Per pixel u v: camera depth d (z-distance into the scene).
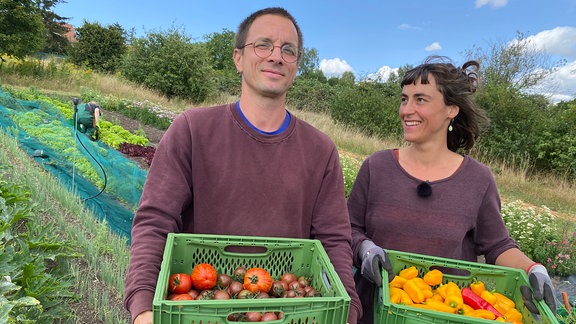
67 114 12.76
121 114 15.20
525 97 15.38
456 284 2.23
